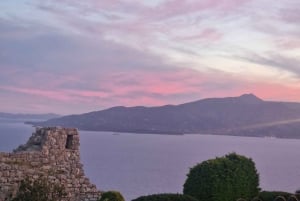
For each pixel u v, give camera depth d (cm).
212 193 4288
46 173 3784
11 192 3547
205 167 4406
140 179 14738
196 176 4403
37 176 3694
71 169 3962
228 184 4344
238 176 4431
